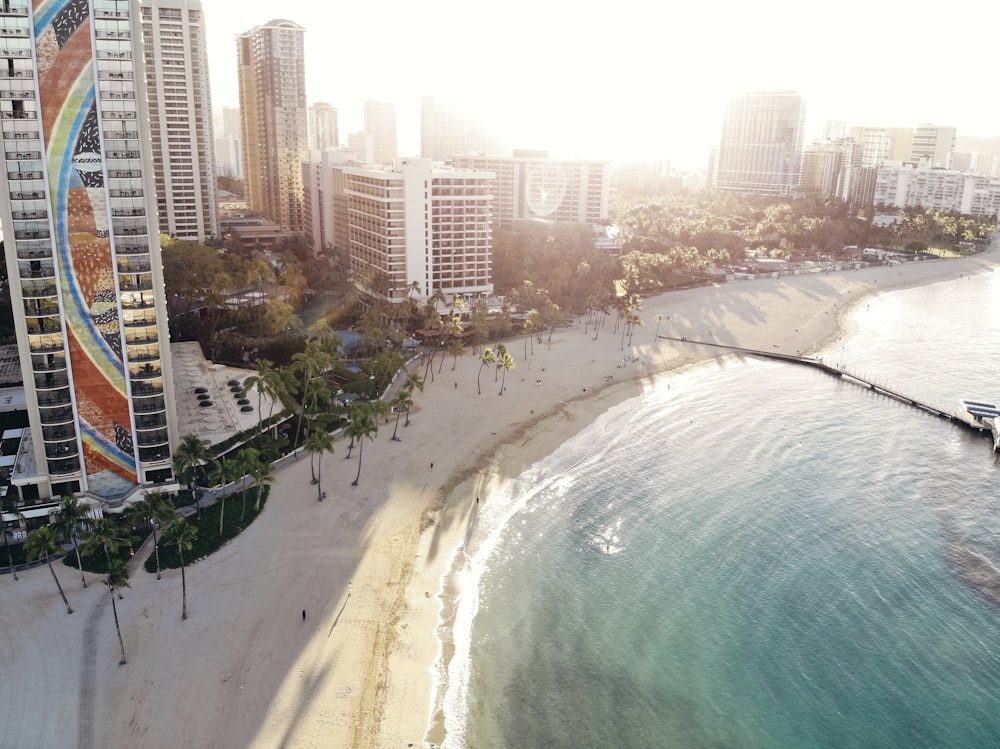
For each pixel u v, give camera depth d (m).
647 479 128.12
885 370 195.88
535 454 134.00
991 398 175.62
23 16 86.75
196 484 109.81
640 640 87.19
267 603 87.19
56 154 91.44
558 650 84.81
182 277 193.12
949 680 82.50
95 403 100.44
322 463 123.06
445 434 138.38
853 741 74.12
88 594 86.94
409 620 87.06
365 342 188.12
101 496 103.75
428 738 70.94
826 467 136.25
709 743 73.06
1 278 181.12
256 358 163.38
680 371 189.50
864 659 85.50
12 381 134.12
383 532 104.31
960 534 113.12
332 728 70.75
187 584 89.50
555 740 72.25
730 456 139.50
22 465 104.06
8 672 75.00
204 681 75.00
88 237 95.00
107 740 67.69
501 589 95.25
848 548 108.50
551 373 178.75
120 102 92.12
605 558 103.56
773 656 85.62
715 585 98.50
